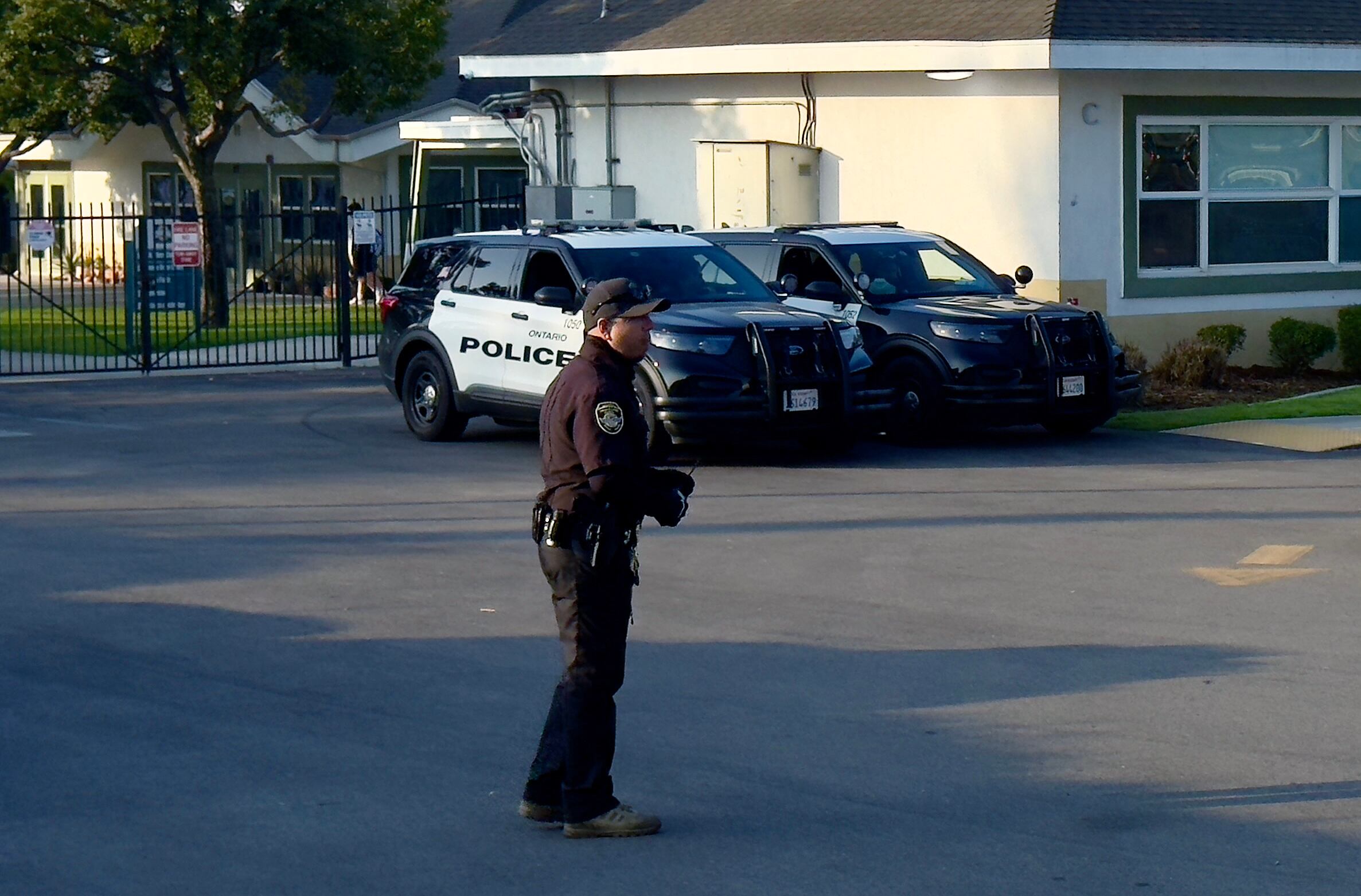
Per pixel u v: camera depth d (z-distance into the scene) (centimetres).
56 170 7556
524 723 1260
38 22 4669
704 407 2302
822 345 2366
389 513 2080
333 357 4062
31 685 1364
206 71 4825
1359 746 1177
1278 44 3353
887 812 1060
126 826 1052
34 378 3747
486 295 2616
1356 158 3638
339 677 1384
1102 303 3347
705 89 3897
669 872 969
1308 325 3456
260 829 1045
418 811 1077
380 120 5903
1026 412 2530
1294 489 2192
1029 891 929
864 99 3569
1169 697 1298
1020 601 1612
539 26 4378
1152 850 988
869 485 2247
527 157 4375
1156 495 2153
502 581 1723
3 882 962
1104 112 3312
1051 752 1173
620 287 1038
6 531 1981
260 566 1794
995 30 3259
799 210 3672
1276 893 922
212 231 5066
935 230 3466
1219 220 3491
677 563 1784
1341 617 1541
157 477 2361
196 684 1366
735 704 1294
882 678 1361
